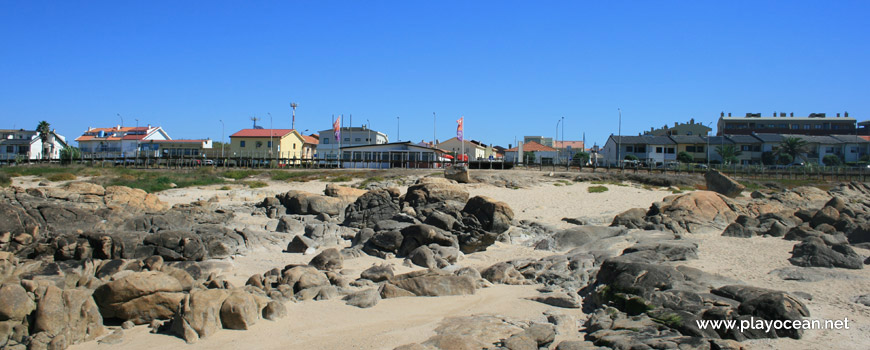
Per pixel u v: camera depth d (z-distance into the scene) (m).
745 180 48.06
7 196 18.88
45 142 90.81
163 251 15.72
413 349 8.58
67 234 16.14
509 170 48.91
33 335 8.70
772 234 19.92
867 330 9.55
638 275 11.52
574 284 13.35
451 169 39.69
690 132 115.44
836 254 14.38
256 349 9.00
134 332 9.70
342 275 14.13
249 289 11.48
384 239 17.41
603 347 8.75
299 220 23.53
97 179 42.84
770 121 104.81
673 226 21.03
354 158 59.62
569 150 113.81
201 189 37.94
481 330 9.56
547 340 9.30
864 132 105.25
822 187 46.03
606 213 26.14
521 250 18.30
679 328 9.38
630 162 63.25
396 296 12.03
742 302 10.12
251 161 58.78
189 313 9.52
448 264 15.52
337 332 9.78
